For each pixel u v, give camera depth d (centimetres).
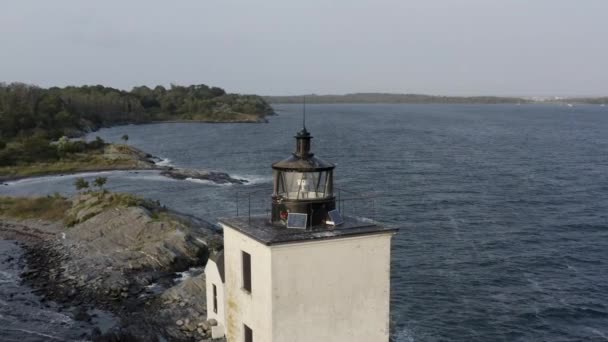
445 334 3666
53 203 6994
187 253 4934
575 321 3872
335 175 9550
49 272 4666
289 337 1734
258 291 1777
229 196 8075
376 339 1859
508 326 3788
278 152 13925
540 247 5400
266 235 1736
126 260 4775
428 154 12644
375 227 1833
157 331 3428
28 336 3412
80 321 3666
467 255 5159
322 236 1720
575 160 11544
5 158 11019
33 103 18588
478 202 7356
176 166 11688
